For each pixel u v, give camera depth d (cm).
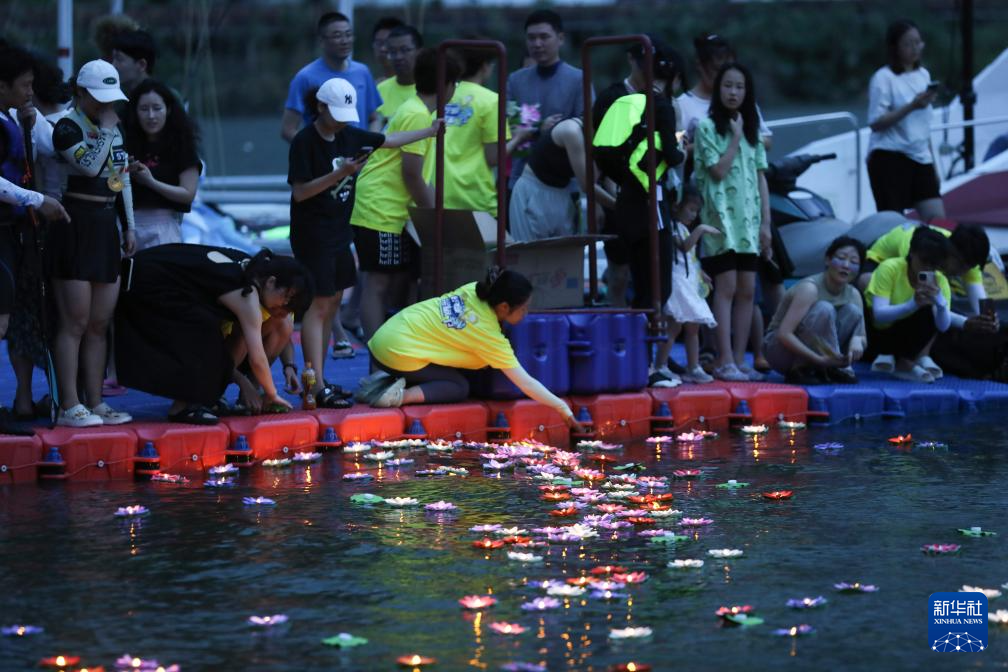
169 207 1892
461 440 1884
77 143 1631
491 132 2148
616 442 1920
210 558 1289
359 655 1043
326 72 2417
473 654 1045
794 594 1191
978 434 1955
